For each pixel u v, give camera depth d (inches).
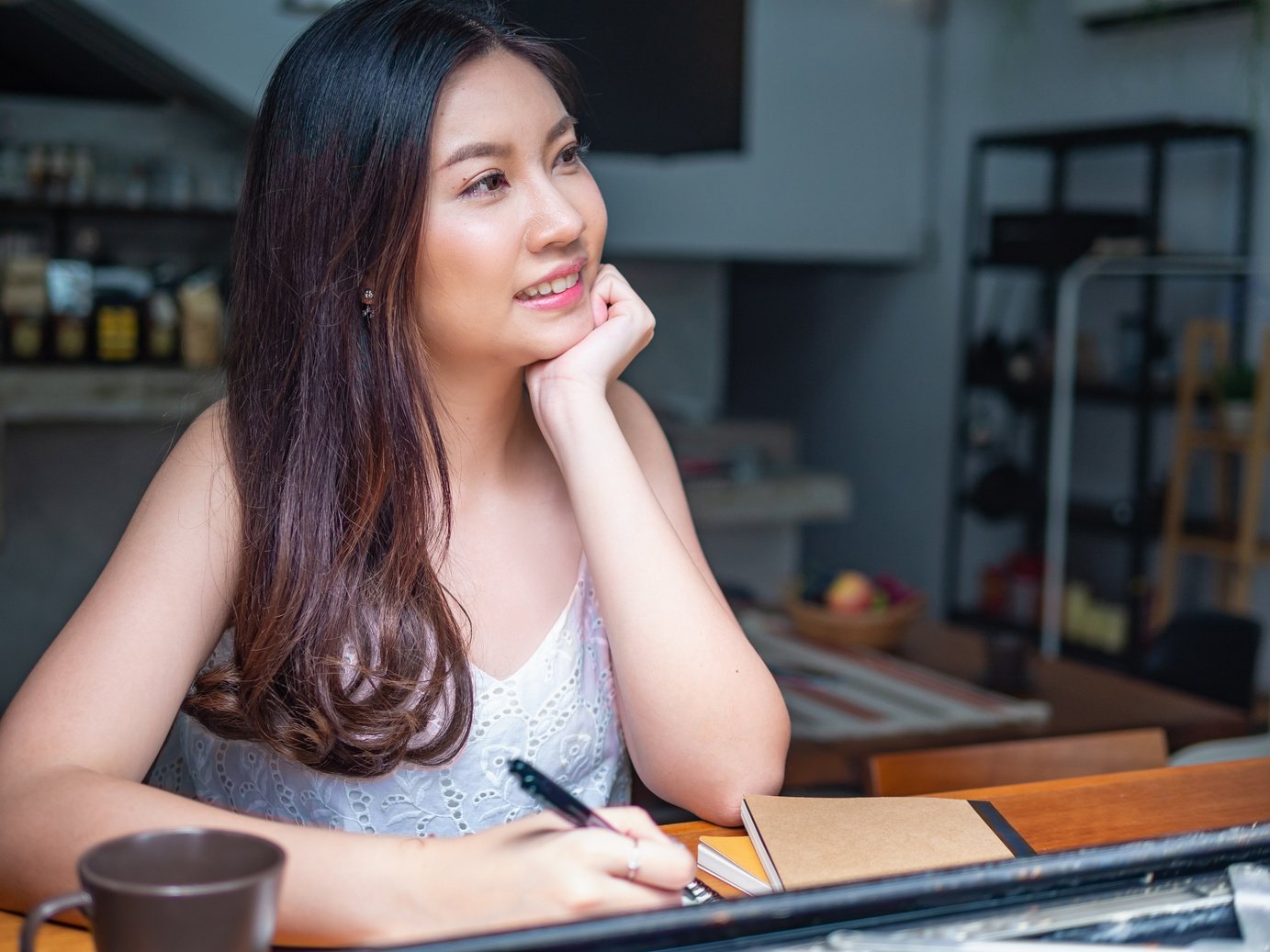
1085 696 90.2
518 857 30.6
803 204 191.6
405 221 42.0
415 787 45.0
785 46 187.0
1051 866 27.9
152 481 45.2
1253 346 156.5
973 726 81.7
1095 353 171.3
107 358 142.6
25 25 136.3
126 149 157.6
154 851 24.0
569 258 43.9
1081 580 176.1
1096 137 164.6
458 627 44.3
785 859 34.3
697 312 203.2
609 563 42.8
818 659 98.4
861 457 219.1
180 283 147.1
